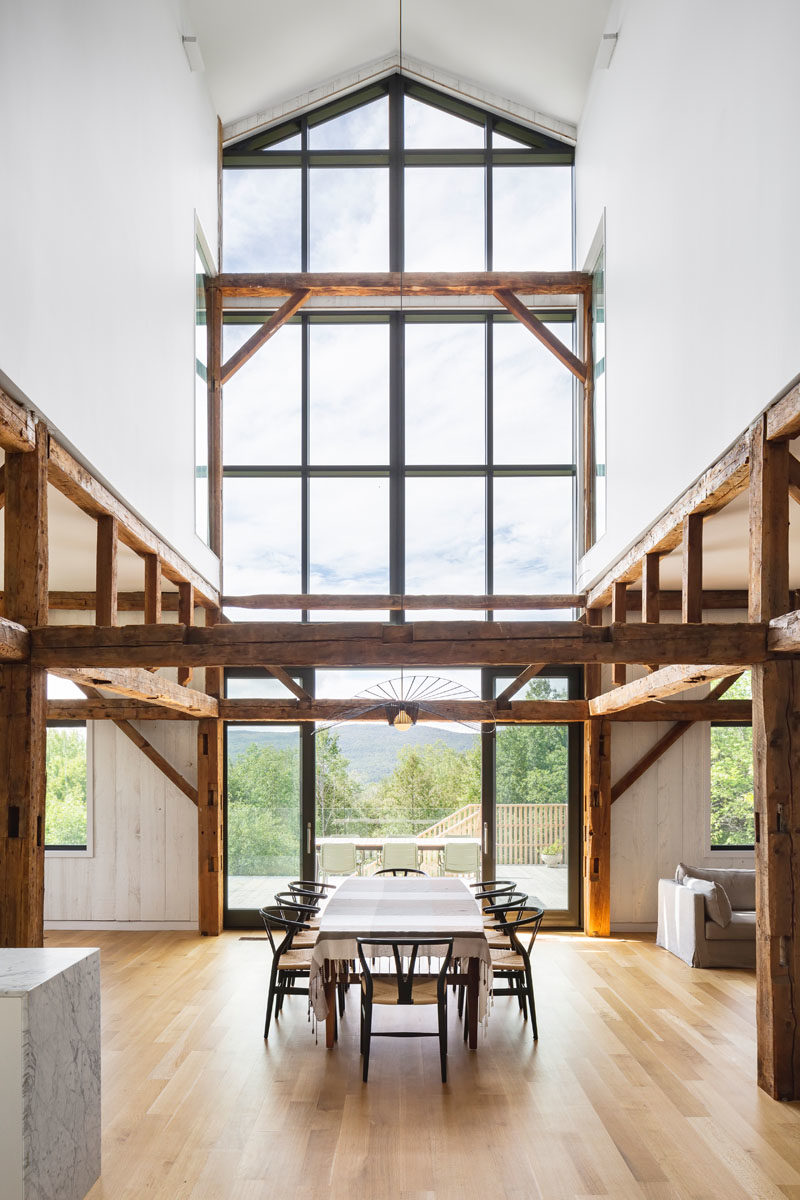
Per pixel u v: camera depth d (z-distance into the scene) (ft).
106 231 18.02
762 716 15.88
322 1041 19.21
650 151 22.29
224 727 32.37
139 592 32.45
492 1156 13.87
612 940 30.09
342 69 33.42
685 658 16.26
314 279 31.91
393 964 21.38
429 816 32.55
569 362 31.86
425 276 32.04
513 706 31.53
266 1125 14.98
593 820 31.17
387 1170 13.42
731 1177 13.19
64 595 32.32
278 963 19.65
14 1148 10.50
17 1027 10.59
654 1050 18.65
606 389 27.81
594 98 29.76
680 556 25.82
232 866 32.09
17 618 15.40
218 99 31.32
